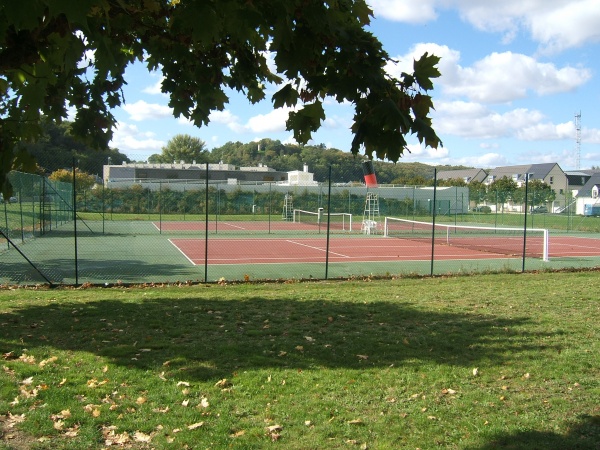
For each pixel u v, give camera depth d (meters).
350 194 46.22
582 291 12.49
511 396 5.77
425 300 11.14
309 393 5.69
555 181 87.31
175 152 91.94
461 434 4.85
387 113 2.53
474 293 12.16
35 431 4.68
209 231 34.31
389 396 5.68
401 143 2.63
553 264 20.09
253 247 25.25
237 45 3.78
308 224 41.91
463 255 23.14
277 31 2.84
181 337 7.81
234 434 4.75
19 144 3.24
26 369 6.12
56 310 9.51
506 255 23.25
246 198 49.00
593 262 20.83
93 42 2.60
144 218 42.88
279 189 50.00
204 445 4.51
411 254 23.28
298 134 3.29
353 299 11.17
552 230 40.31
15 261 18.25
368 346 7.45
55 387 5.64
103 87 4.50
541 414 5.32
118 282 13.88
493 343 7.74
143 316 9.13
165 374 6.14
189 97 4.34
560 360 6.97
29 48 2.69
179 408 5.24
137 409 5.20
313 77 2.97
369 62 2.80
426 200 51.50
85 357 6.69
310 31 2.88
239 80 4.17
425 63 2.71
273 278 15.71
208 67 4.08
